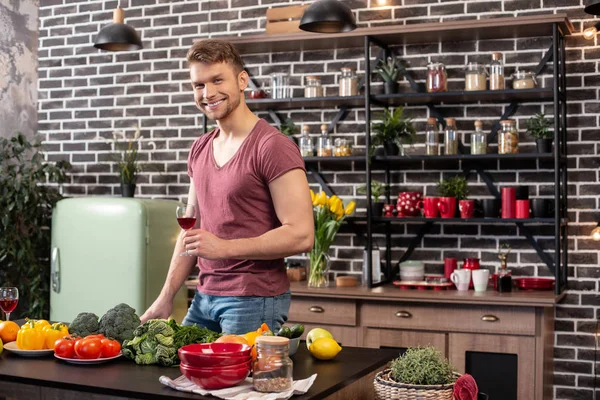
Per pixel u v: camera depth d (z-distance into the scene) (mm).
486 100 4984
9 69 5844
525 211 4582
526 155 4535
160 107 5762
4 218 5293
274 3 5438
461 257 5027
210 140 3016
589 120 4789
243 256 2646
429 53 5102
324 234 4797
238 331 2803
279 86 5172
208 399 2029
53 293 5289
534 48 4895
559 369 4801
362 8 5234
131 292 5000
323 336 2541
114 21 4980
